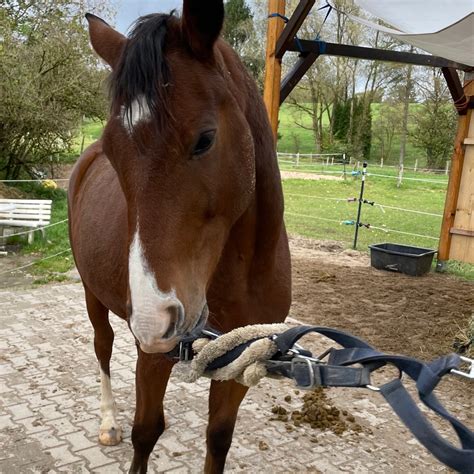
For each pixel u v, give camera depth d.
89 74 11.09
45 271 6.39
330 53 5.48
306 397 3.55
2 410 3.24
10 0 10.95
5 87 10.20
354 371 1.29
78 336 4.42
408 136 29.14
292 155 29.64
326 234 10.01
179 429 3.13
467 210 7.20
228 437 2.19
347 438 3.13
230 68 1.67
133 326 1.30
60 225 8.78
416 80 27.34
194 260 1.41
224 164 1.45
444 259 7.42
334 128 32.91
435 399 1.19
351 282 6.54
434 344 4.65
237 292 1.89
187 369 1.66
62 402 3.36
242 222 1.78
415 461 2.95
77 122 11.63
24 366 3.83
